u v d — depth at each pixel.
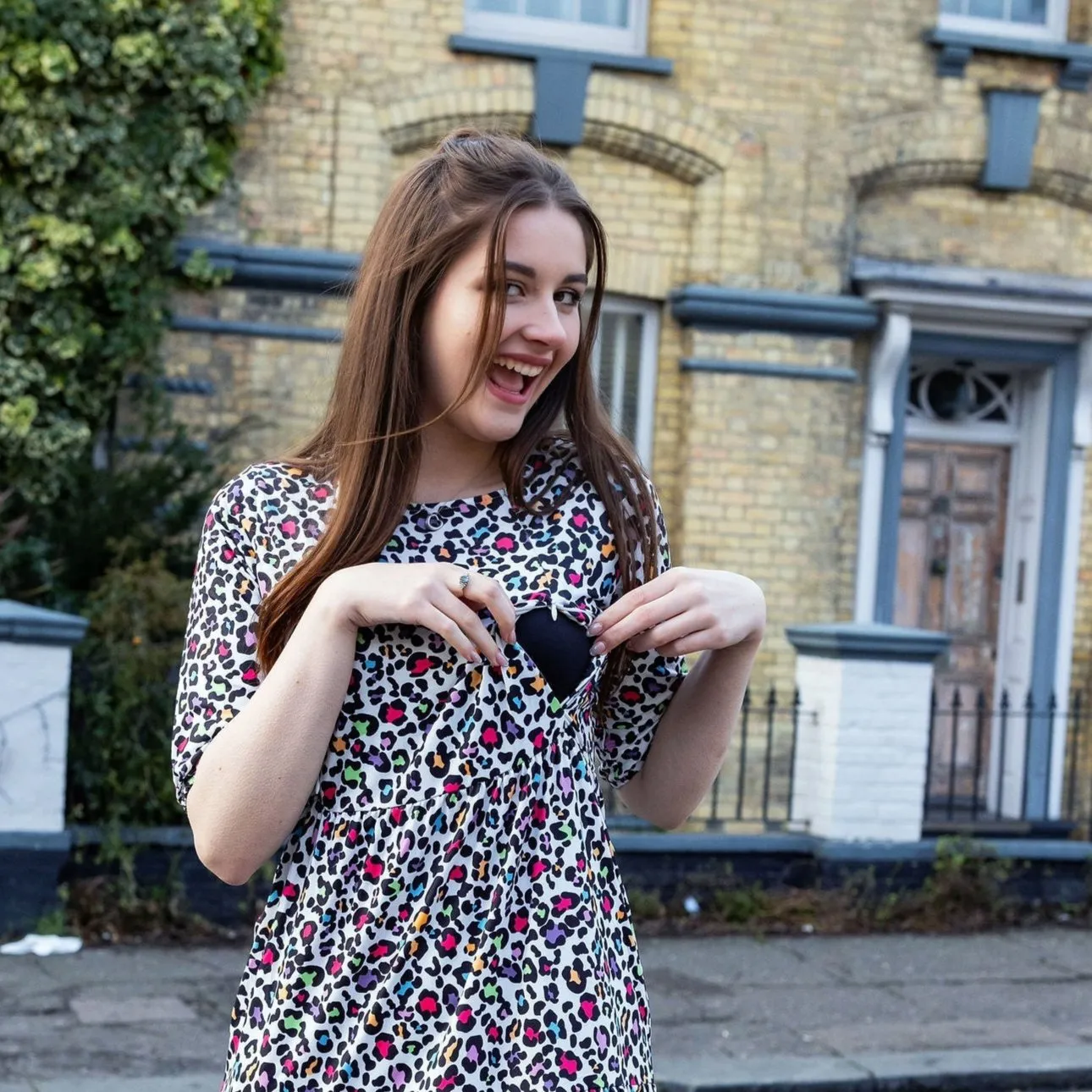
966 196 9.30
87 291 7.88
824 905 7.47
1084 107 9.33
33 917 6.38
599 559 1.83
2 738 6.36
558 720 1.77
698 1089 5.00
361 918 1.70
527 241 1.74
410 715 1.72
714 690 1.92
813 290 8.93
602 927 1.79
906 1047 5.52
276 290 8.19
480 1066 1.69
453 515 1.82
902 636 7.62
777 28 8.84
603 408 1.95
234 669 1.74
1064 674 9.54
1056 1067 5.35
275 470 1.82
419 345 1.78
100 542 7.41
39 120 7.49
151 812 6.77
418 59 8.38
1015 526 9.71
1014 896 7.88
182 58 7.72
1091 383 9.40
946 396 9.57
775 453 8.88
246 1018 1.74
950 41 8.98
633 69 8.62
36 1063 4.87
